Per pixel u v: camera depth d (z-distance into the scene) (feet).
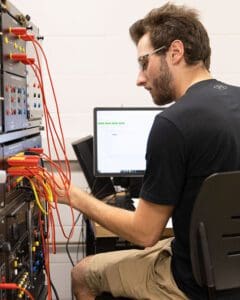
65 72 8.18
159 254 4.72
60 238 8.33
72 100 8.23
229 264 4.00
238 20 8.18
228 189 3.84
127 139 7.05
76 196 4.60
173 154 3.88
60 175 4.71
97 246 6.48
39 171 4.33
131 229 4.21
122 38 8.12
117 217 4.34
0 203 3.65
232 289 4.09
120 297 4.77
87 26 8.08
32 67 5.08
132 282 4.60
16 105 4.35
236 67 8.31
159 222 4.09
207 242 3.87
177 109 3.95
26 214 4.65
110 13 8.06
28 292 4.47
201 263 3.90
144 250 5.00
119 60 8.17
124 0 8.04
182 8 4.48
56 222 8.28
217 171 3.90
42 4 8.01
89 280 5.03
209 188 3.77
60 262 8.42
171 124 3.88
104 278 4.82
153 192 3.99
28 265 4.73
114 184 7.44
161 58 4.34
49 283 5.12
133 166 7.07
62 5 8.03
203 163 3.91
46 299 5.73
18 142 4.51
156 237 4.17
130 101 8.26
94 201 4.56
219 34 8.21
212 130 3.87
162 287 4.38
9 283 3.87
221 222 3.91
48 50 8.12
